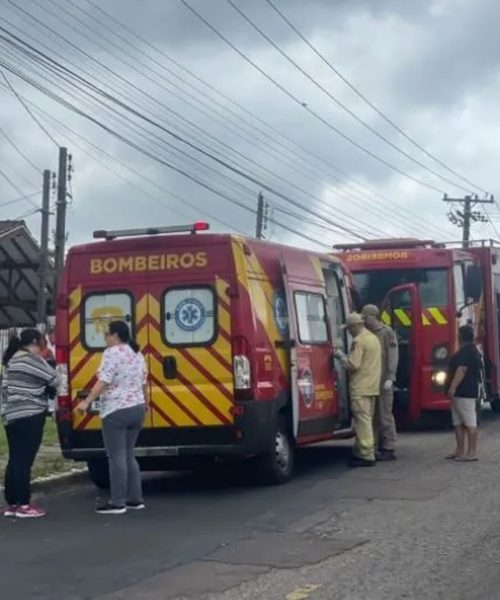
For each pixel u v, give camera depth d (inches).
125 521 446.6
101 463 536.4
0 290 1342.3
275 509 467.5
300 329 553.9
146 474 602.5
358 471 576.7
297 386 541.3
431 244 817.5
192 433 502.3
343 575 347.3
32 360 462.9
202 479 570.9
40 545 400.8
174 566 362.9
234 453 497.7
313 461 627.2
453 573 348.2
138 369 470.6
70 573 355.9
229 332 499.5
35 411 461.1
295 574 349.4
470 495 490.9
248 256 512.7
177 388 503.2
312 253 591.8
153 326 509.4
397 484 527.8
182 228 511.8
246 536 410.0
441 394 774.5
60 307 523.5
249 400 498.0
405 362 778.2
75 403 517.3
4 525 443.2
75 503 502.3
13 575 354.0
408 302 782.5
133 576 350.3
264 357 512.1
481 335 848.3
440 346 780.6
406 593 324.2
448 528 418.6
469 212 2219.5
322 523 433.4
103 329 517.0
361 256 809.5
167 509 474.3
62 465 590.6
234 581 341.4
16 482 460.1
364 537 404.8
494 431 783.1
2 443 690.2
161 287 510.0
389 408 620.4
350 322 595.5
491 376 863.1
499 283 887.1
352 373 595.5
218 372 500.1
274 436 522.9
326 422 580.1
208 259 505.4
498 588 329.1
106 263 519.2
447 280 789.2
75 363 518.6
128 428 469.4
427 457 629.3
